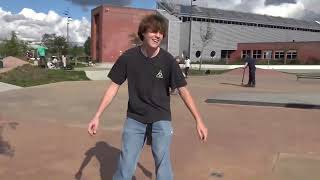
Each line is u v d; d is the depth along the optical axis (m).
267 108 12.28
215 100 13.35
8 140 7.75
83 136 8.14
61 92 16.33
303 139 8.04
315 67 58.94
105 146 7.34
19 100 13.69
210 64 68.44
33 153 6.85
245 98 13.96
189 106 3.96
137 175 5.71
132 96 3.96
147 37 3.80
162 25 3.81
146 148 7.08
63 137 8.04
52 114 10.84
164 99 3.95
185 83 3.94
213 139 8.00
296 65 62.00
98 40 74.62
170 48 80.62
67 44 69.25
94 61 69.38
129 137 3.97
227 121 10.05
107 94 4.05
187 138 8.08
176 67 3.91
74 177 5.65
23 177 5.64
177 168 6.09
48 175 5.73
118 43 71.38
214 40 91.88
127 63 3.96
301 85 23.75
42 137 8.02
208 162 6.40
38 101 13.48
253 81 22.05
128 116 4.02
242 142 7.76
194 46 88.50
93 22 76.06
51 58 45.44
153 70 3.88
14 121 9.72
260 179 5.60
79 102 13.32
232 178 5.64
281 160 6.50
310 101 13.25
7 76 21.55
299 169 6.03
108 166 6.14
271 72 36.12
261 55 80.38
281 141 7.85
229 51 94.38
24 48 76.06
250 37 98.19
